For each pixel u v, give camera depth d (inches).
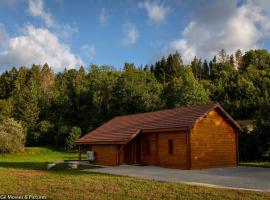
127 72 2893.7
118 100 2763.3
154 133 1218.6
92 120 2783.0
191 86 2596.0
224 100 2915.8
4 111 2839.6
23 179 783.7
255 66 4466.0
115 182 721.0
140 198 549.3
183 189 624.1
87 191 611.5
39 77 4047.7
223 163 1151.6
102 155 1336.1
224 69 4515.3
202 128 1114.7
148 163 1247.5
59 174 897.5
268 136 1288.1
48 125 2812.5
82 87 2965.1
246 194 569.0
